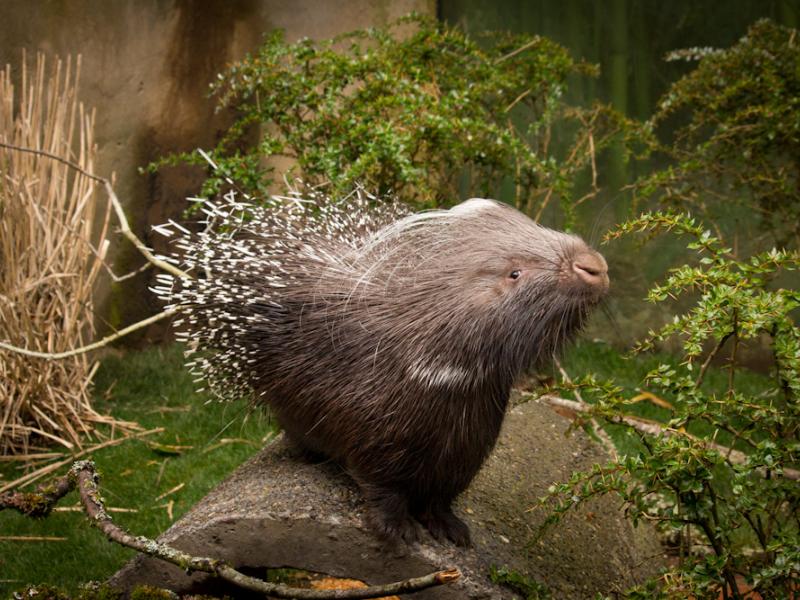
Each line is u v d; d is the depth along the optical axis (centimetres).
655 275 878
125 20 833
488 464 454
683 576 342
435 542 356
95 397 730
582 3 903
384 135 581
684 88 732
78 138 818
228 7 872
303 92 672
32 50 798
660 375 361
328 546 350
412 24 870
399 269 339
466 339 322
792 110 677
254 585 318
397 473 335
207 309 370
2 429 625
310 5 878
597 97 909
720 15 880
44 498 368
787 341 344
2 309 623
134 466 620
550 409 555
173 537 360
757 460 345
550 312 323
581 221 895
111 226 837
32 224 636
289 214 394
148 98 848
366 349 333
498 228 337
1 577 481
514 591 353
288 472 389
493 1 916
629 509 365
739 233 857
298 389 347
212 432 668
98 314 836
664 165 891
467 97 648
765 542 368
